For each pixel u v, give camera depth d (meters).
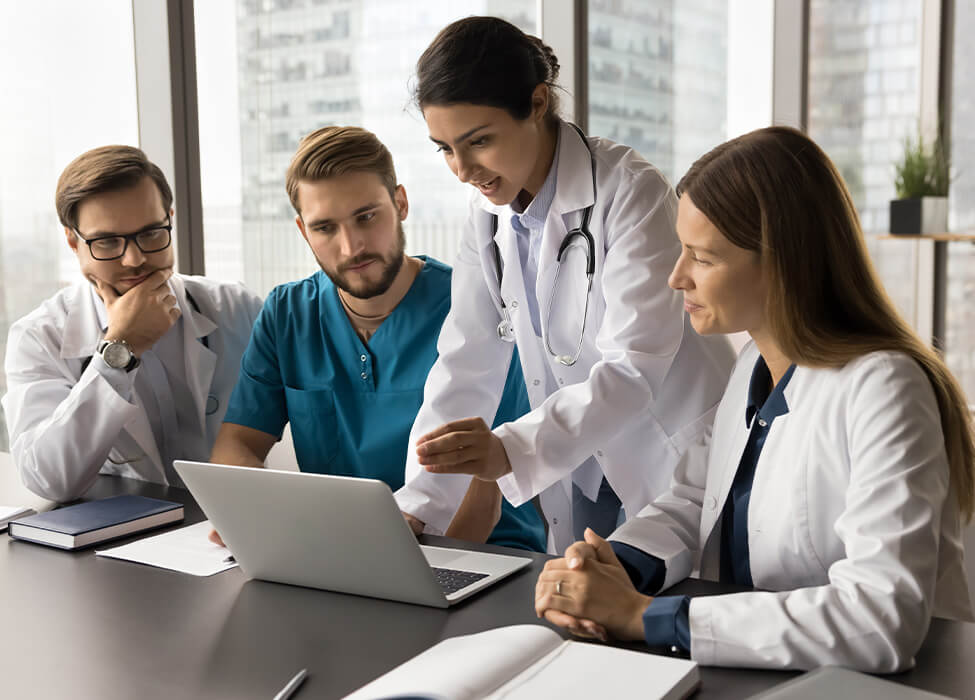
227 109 2.54
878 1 4.02
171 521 1.48
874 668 0.87
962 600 1.05
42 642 1.02
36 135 2.46
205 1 2.47
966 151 4.15
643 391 1.44
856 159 4.11
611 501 1.80
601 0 3.11
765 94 3.84
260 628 1.04
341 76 2.69
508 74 1.35
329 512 1.07
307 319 1.80
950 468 1.03
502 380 1.75
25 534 1.40
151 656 0.98
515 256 1.67
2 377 2.49
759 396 1.21
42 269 2.51
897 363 1.01
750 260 1.07
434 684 0.81
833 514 1.06
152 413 1.89
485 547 1.33
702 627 0.93
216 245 2.55
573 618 0.99
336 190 1.60
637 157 1.59
